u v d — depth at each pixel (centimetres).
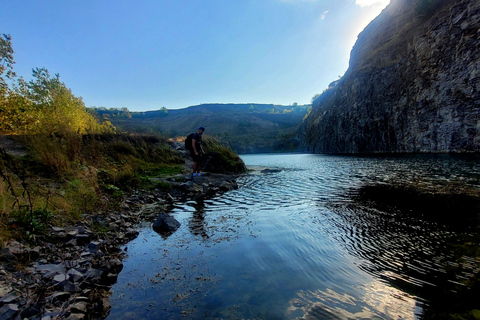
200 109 18850
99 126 1368
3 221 332
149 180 809
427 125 2977
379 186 789
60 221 393
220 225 441
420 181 829
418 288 230
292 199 648
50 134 789
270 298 220
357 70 4884
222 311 203
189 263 298
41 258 294
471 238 338
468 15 2469
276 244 344
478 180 771
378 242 343
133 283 257
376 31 5078
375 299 216
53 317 197
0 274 239
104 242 362
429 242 335
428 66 3014
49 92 1116
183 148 1539
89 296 233
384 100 3934
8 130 940
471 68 2370
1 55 930
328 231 393
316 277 255
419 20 3684
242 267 281
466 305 201
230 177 1134
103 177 691
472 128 2350
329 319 189
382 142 3962
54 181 547
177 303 218
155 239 386
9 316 189
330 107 5684
